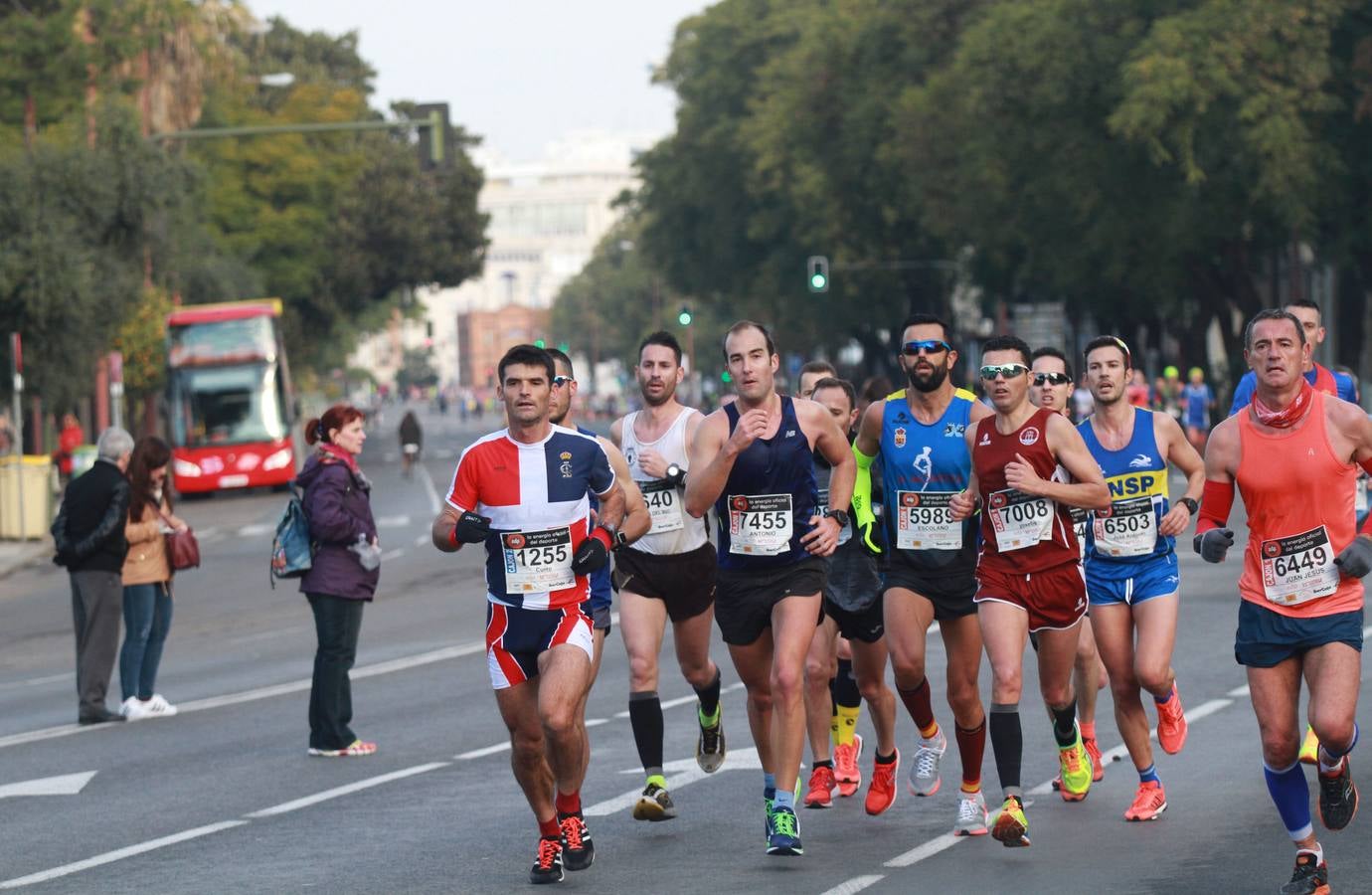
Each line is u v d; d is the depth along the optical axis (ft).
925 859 86.17
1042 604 89.10
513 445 83.51
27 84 476.95
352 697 151.94
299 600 240.73
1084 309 610.24
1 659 195.42
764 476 88.58
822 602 92.94
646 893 81.20
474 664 168.96
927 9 588.91
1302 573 75.61
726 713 133.90
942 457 92.22
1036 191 476.54
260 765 121.60
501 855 90.53
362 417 125.49
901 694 95.45
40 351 423.64
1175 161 441.27
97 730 140.97
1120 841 88.43
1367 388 538.47
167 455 147.02
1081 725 104.12
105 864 92.63
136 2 499.92
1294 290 475.72
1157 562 96.37
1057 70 453.58
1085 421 99.40
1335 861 82.94
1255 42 414.21
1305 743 103.30
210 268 626.23
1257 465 76.38
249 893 84.33
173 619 226.99
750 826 95.45
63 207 431.43
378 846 94.07
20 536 350.43
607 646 175.63
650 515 96.68
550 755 83.97
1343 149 432.66
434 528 83.51
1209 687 135.64
